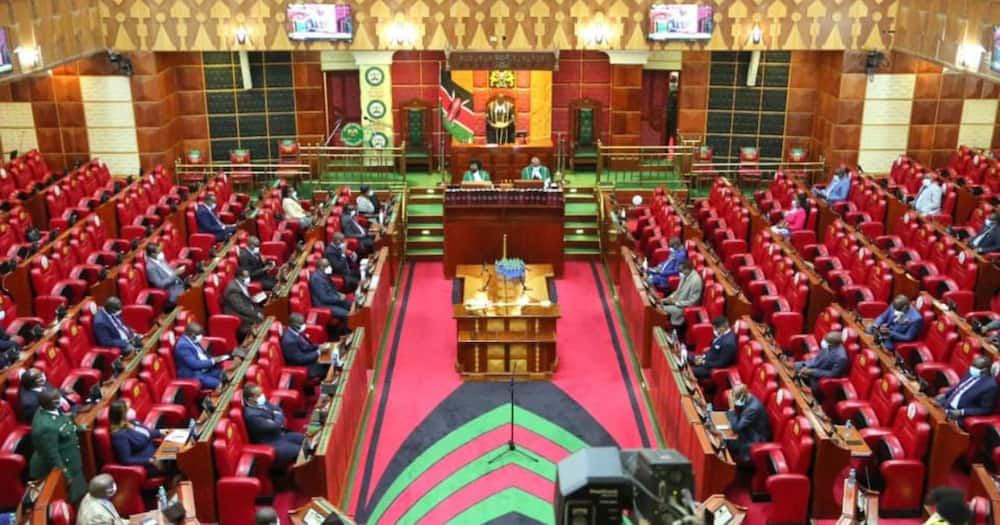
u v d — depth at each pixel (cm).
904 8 2023
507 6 2053
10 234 1608
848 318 1301
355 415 1223
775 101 2339
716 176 2372
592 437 1249
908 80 2139
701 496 1027
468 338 1403
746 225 1775
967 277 1470
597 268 1902
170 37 2075
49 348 1159
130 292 1455
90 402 1068
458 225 1800
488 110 2294
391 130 2255
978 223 1717
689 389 1140
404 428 1270
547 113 2305
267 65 2331
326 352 1281
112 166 2188
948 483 1020
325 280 1491
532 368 1421
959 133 2191
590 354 1504
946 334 1234
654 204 1914
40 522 871
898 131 2183
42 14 1770
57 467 965
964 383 1108
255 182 2367
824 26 2072
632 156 2245
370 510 1091
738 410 1092
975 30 1720
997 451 1040
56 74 2114
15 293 1405
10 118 2147
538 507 1086
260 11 2053
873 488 1066
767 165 2384
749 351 1193
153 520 898
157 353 1200
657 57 2347
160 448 1032
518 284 1596
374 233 1794
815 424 1020
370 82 2205
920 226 1662
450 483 1139
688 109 2391
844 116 2164
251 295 1531
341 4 2042
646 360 1406
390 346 1528
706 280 1455
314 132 2406
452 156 2148
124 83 2120
